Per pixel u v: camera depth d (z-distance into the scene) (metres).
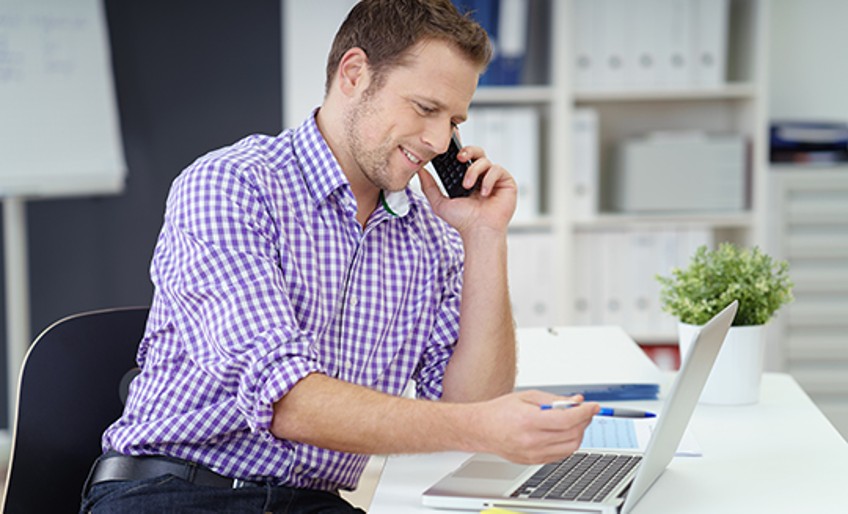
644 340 4.09
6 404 4.29
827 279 3.99
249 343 1.53
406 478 1.59
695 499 1.45
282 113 4.38
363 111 1.68
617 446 1.68
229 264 1.58
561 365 2.12
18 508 1.69
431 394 1.89
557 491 1.43
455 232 1.99
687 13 3.96
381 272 1.80
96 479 1.64
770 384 2.12
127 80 4.31
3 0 3.83
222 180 1.65
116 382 1.85
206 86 4.35
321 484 1.75
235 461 1.64
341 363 1.74
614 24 3.95
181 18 4.32
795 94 4.33
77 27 3.99
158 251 1.70
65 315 4.37
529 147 3.99
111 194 4.28
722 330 1.52
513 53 3.98
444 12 1.66
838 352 4.00
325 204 1.73
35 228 4.32
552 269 4.02
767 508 1.42
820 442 1.71
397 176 1.70
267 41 4.35
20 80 3.85
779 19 4.30
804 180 3.97
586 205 4.03
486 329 1.86
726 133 4.33
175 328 1.66
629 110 4.32
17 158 3.84
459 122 1.73
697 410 1.93
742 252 1.98
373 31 1.67
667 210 4.04
